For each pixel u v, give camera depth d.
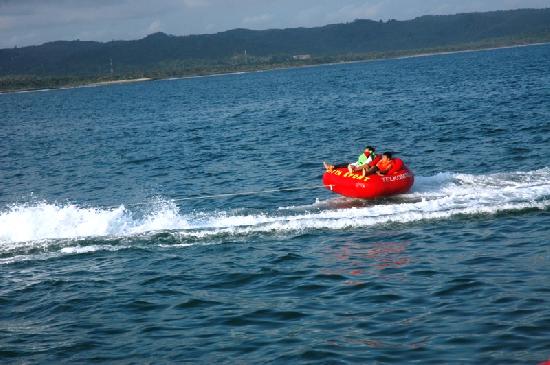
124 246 20.28
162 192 30.02
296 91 110.62
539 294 14.25
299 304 14.96
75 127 74.44
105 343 13.85
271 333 13.56
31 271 18.78
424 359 11.88
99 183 34.34
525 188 22.50
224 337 13.55
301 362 12.20
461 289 14.95
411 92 82.19
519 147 32.97
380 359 12.03
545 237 18.09
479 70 126.81
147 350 13.30
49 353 13.56
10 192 33.94
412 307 14.20
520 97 59.94
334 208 22.56
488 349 12.04
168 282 17.20
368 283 15.87
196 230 21.12
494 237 18.47
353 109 65.31
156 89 191.38
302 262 17.80
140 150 46.78
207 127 60.03
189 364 12.52
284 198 25.88
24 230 21.94
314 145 41.47
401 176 22.53
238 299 15.62
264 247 19.33
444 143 37.12
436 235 19.06
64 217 23.11
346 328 13.47
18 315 15.82
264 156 38.44
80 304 16.17
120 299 16.28
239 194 27.55
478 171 28.50
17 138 65.88
